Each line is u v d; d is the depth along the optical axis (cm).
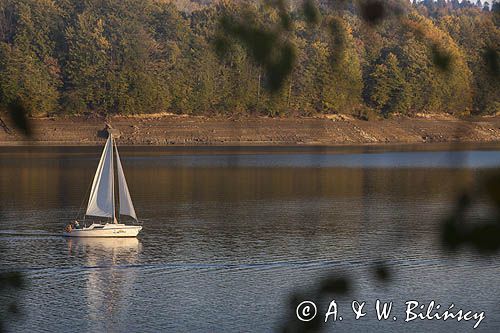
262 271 15312
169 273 15238
